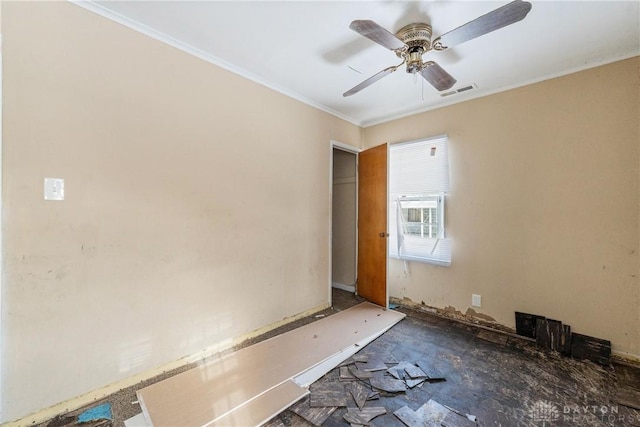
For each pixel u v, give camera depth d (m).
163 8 1.78
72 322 1.72
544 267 2.59
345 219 4.22
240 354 2.32
